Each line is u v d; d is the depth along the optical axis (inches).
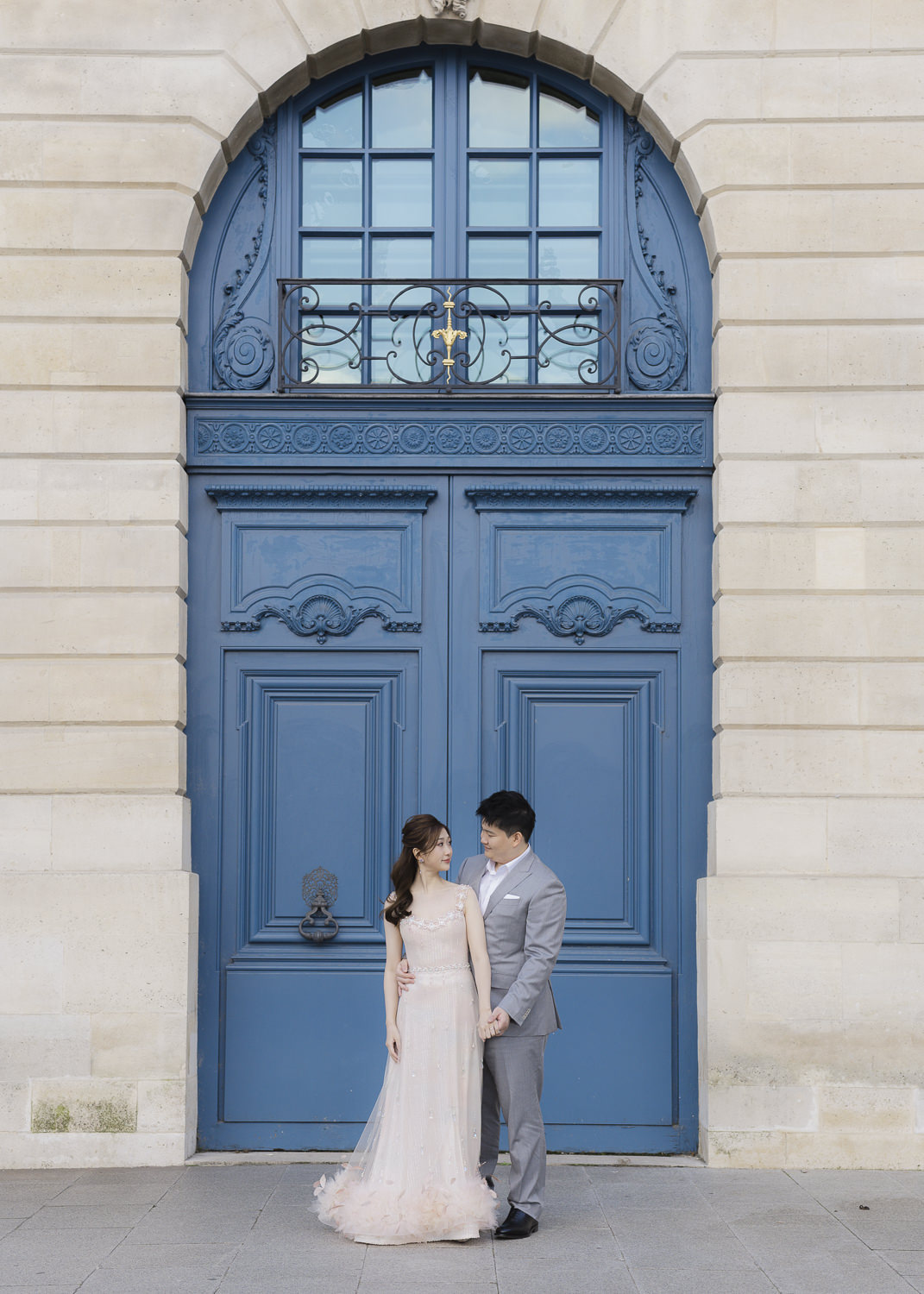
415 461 279.0
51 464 268.4
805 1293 183.9
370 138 290.7
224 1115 267.9
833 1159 255.1
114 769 263.3
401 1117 210.2
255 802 275.3
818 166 273.3
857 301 270.8
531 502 279.4
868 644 265.7
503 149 289.6
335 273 288.4
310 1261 197.2
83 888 259.0
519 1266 195.2
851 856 261.0
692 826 273.9
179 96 275.3
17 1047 256.7
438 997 211.8
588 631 277.0
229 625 277.0
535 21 279.1
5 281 270.4
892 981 257.9
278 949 272.5
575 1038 270.2
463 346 284.8
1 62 273.6
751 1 276.8
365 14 279.0
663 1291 184.4
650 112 279.1
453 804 274.2
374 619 279.0
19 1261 197.2
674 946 271.9
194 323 283.1
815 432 269.6
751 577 267.3
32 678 264.2
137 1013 257.6
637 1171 254.2
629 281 285.7
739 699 265.0
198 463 278.1
